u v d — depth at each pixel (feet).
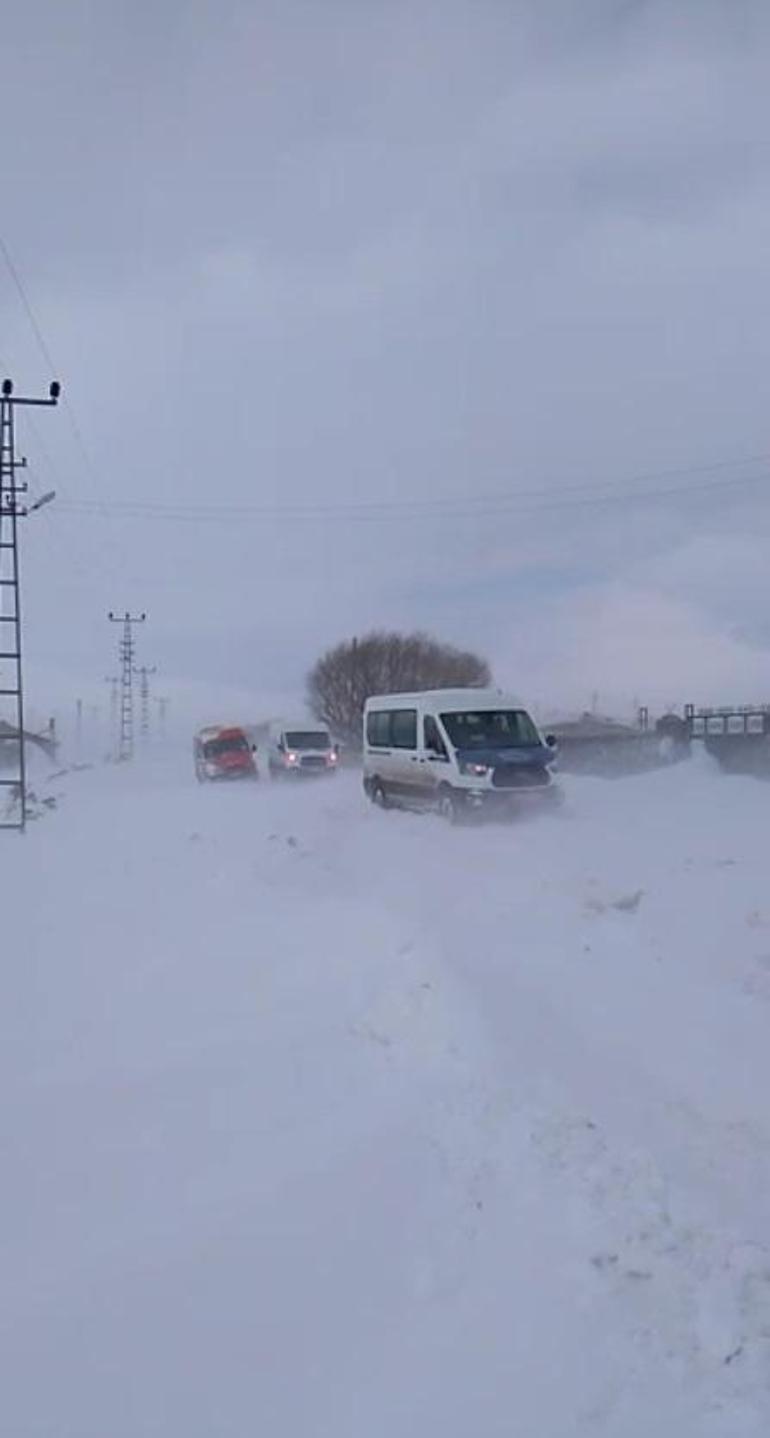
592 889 49.67
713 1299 15.53
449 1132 21.45
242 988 32.12
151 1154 21.29
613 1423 13.55
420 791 90.17
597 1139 20.36
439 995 28.35
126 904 48.21
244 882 52.80
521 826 81.05
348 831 79.71
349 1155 20.89
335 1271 17.16
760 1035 28.25
